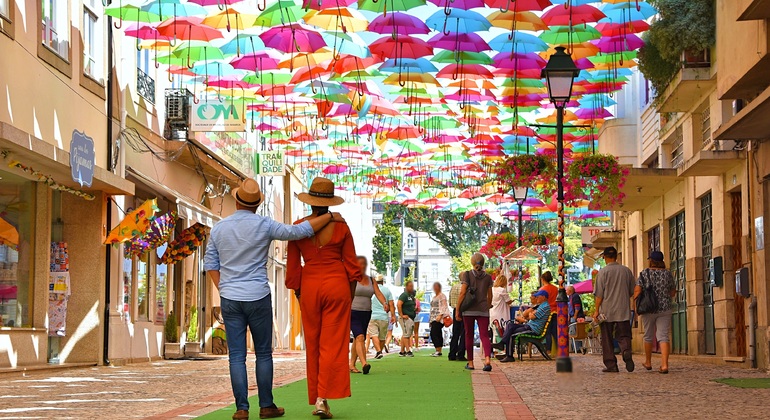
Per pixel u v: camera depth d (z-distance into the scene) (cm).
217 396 1247
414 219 7862
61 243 2141
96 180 2077
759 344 1919
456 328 2397
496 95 2728
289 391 1330
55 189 2023
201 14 1981
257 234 951
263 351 972
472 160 4038
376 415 1001
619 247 4044
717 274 2292
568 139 3331
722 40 1911
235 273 949
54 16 1988
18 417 1017
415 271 10706
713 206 2356
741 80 1792
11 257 1889
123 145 2359
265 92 2566
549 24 1912
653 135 3120
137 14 1920
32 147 1719
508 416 992
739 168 2131
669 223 3012
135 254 2392
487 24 1922
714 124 2303
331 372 959
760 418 983
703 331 2550
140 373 1892
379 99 2694
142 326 2523
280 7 1803
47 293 2009
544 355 2388
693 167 2186
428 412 1033
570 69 1622
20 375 1794
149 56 2648
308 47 1966
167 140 2764
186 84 3003
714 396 1255
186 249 2659
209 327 3331
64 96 2011
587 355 2867
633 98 3481
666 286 1778
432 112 3086
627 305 1784
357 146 3662
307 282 965
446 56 2109
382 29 1848
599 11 1897
